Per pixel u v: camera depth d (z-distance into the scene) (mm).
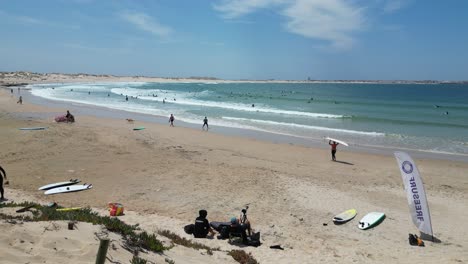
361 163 23000
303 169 21000
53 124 31719
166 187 16469
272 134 33219
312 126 38281
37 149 22141
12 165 18766
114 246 6270
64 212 9008
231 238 11133
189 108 55094
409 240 12070
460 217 14375
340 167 21812
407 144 29656
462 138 32469
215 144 27438
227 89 140625
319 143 29453
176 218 13094
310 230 12789
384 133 34594
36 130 27781
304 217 13852
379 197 16469
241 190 16359
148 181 17250
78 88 109188
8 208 9656
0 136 25188
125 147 24250
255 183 17375
